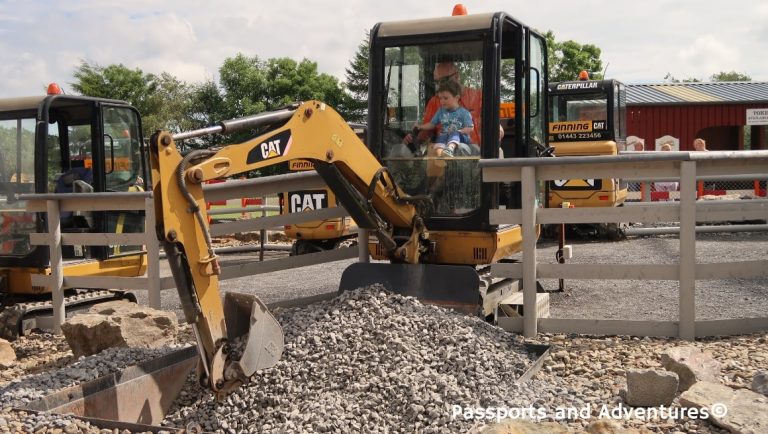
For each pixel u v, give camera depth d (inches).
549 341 250.7
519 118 276.5
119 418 189.3
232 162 192.5
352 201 244.2
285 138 210.8
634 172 248.8
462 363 198.5
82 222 341.4
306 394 188.5
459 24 262.4
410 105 272.4
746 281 375.2
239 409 187.8
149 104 1975.9
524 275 255.6
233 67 2182.6
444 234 267.4
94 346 246.1
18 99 333.1
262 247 476.4
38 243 306.5
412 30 268.7
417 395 181.5
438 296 244.2
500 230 271.9
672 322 249.0
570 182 555.8
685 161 242.4
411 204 260.4
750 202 248.5
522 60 277.1
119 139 358.6
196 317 173.8
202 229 176.6
